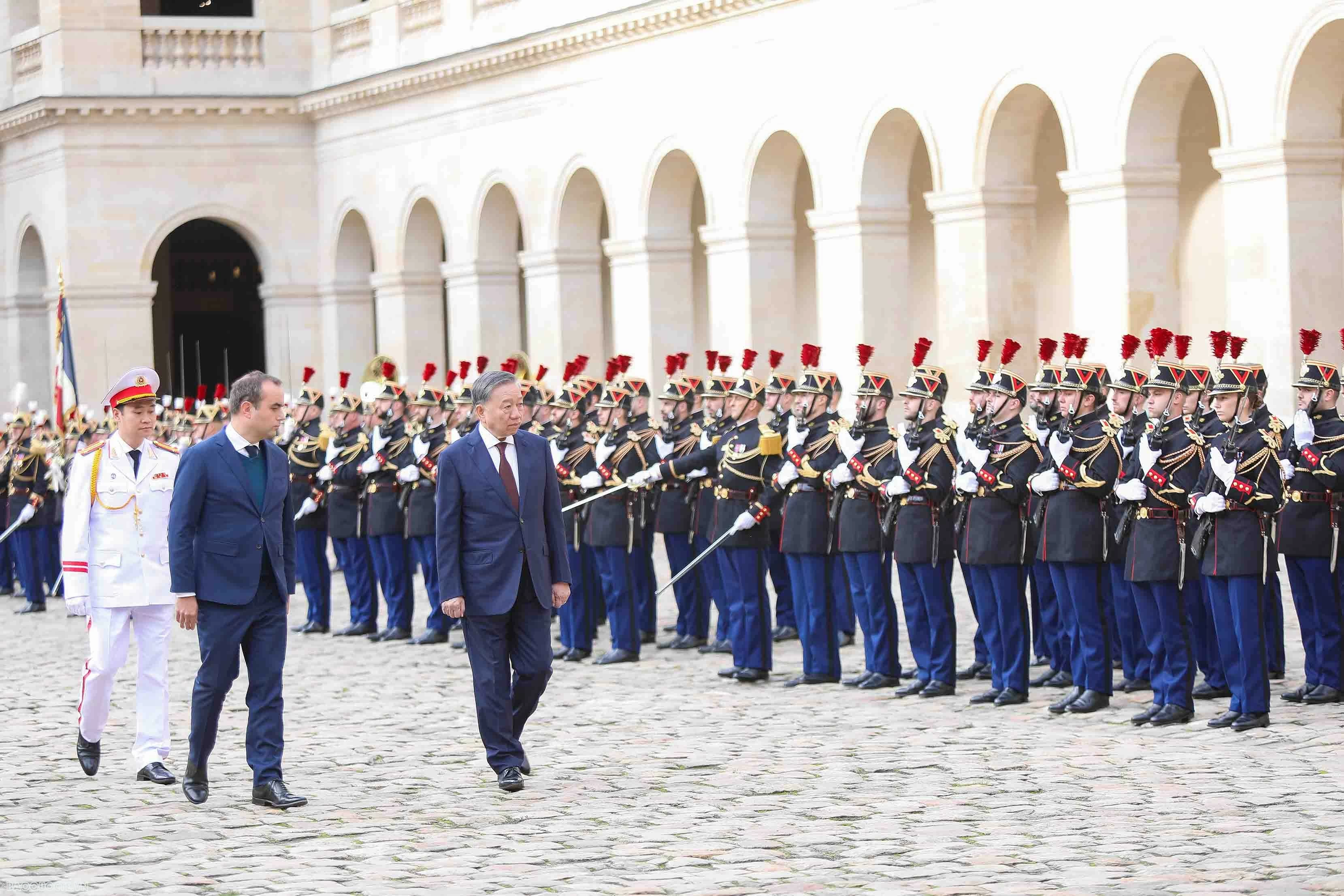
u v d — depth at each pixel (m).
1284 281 25.97
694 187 38.94
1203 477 16.33
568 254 41.53
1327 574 17.36
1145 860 11.73
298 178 50.09
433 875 11.95
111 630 15.35
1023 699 18.16
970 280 31.27
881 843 12.45
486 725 14.63
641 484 21.98
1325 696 17.39
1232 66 26.48
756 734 16.88
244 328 59.03
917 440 18.73
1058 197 34.34
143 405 15.41
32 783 15.56
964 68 31.06
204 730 14.30
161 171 49.00
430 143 45.44
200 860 12.55
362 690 20.69
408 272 46.84
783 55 34.94
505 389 14.57
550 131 41.38
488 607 14.48
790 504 19.83
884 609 19.42
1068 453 17.39
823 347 34.59
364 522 25.47
